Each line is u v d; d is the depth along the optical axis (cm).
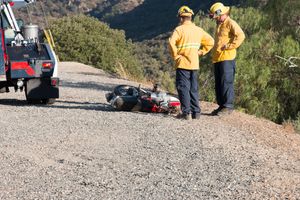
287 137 879
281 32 1445
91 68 2625
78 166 653
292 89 1390
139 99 1017
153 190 567
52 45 1229
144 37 13938
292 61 1388
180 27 925
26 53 1179
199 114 948
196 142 766
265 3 1525
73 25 4522
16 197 543
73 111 1039
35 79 1189
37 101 1216
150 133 824
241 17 1466
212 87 1404
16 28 1275
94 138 795
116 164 661
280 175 622
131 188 573
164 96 1009
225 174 620
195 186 579
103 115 982
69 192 559
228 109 995
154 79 2088
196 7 10269
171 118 949
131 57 4794
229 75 978
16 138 793
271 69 1391
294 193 560
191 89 941
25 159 679
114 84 1786
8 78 1184
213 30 1414
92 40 4469
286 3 1426
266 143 809
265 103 1357
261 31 1432
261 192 561
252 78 1343
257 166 655
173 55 920
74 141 776
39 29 1239
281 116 1381
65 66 2669
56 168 644
